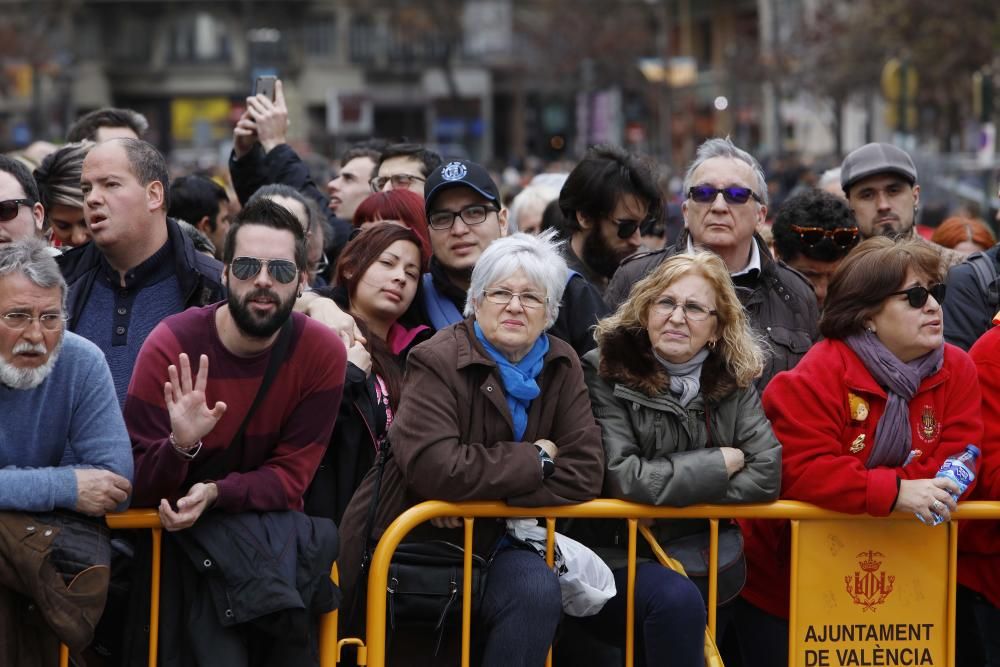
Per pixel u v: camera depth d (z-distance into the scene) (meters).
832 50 81.00
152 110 140.38
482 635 9.53
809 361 9.74
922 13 61.06
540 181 17.69
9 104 119.69
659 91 106.12
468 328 9.53
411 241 11.12
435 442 9.16
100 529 8.58
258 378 8.94
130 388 8.98
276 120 14.27
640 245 13.19
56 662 8.59
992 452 9.87
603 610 9.62
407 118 135.88
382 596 9.15
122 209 10.34
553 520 9.28
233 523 8.70
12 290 8.24
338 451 10.14
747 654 10.29
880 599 9.56
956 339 12.27
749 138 106.81
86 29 137.25
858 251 9.73
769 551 9.96
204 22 137.62
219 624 8.66
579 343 10.89
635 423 9.59
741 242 11.28
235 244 8.77
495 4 138.00
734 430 9.59
